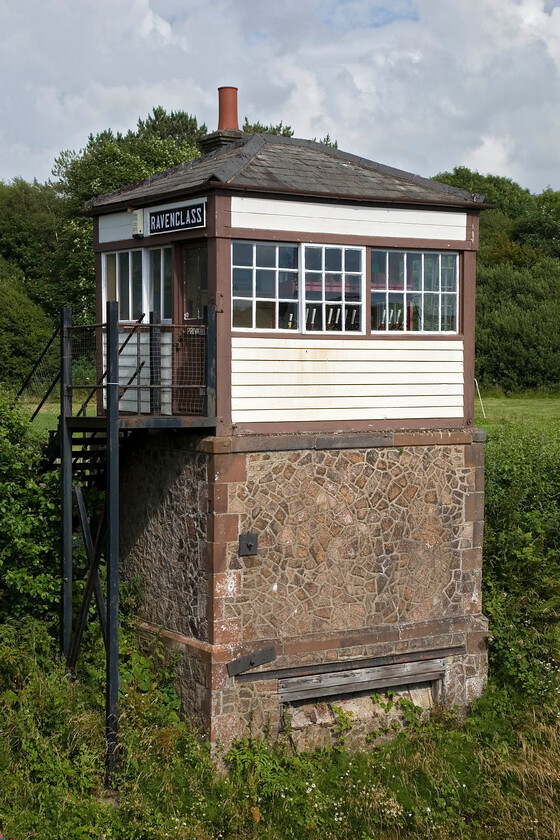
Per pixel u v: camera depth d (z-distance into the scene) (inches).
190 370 449.4
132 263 495.2
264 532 448.5
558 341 1478.8
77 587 510.9
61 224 1740.9
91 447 530.3
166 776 421.1
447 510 495.8
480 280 1668.3
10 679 454.6
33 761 413.7
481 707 507.2
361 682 477.1
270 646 450.3
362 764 460.8
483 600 566.3
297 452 454.3
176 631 469.4
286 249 450.3
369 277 470.0
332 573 466.6
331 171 479.5
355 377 468.4
